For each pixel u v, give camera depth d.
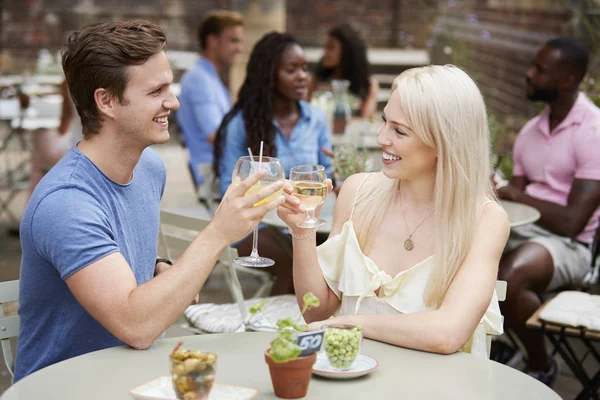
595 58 6.90
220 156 5.03
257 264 2.53
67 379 2.07
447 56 10.70
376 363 2.18
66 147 7.04
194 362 1.85
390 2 13.39
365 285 2.63
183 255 2.25
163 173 2.70
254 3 9.32
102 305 2.20
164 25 12.70
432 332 2.31
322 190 2.48
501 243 2.54
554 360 4.38
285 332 1.95
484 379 2.14
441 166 2.51
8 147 10.85
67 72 2.37
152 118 2.35
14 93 9.12
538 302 4.39
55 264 2.25
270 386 2.05
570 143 4.75
